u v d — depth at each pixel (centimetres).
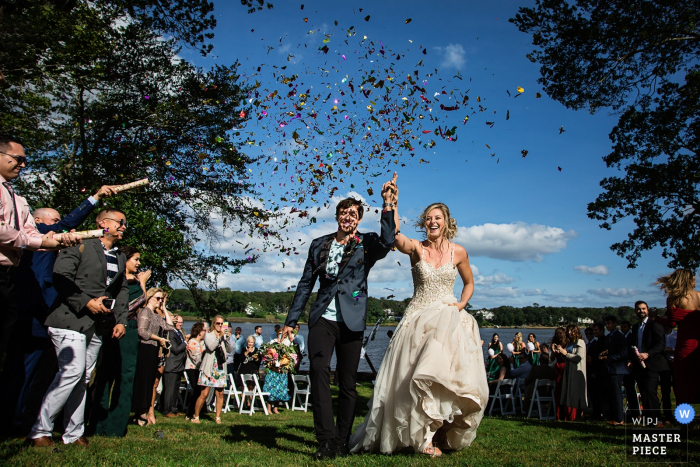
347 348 369
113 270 396
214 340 714
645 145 1702
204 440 429
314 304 370
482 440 467
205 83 1462
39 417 338
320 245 384
